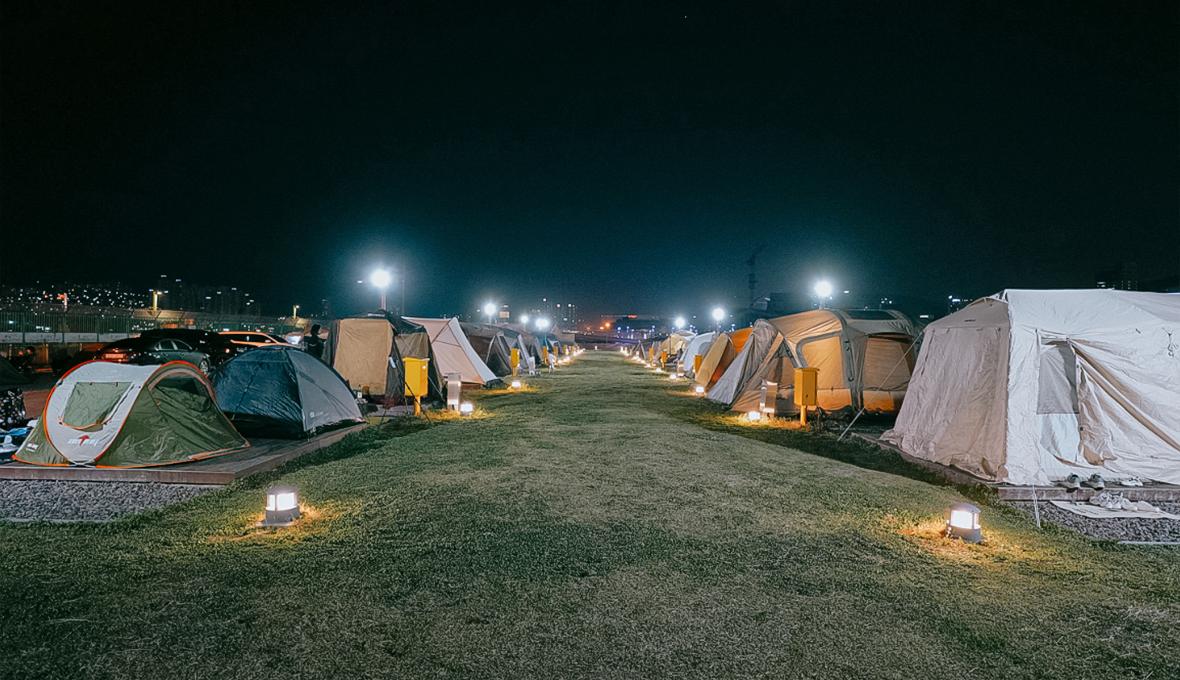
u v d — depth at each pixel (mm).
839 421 14539
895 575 5133
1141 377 8609
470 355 23047
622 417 14859
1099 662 3850
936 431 9812
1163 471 8312
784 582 4961
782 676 3635
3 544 5621
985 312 9750
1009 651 3949
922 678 3648
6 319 27703
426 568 5145
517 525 6316
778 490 7898
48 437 8664
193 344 22562
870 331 15320
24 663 3676
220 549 5539
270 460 9125
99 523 6230
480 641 3979
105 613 4285
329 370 12625
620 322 160375
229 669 3637
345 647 3885
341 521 6410
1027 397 8539
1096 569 5328
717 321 63188
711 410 16719
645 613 4391
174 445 8859
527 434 12172
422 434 12125
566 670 3662
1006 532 6355
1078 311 9141
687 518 6645
